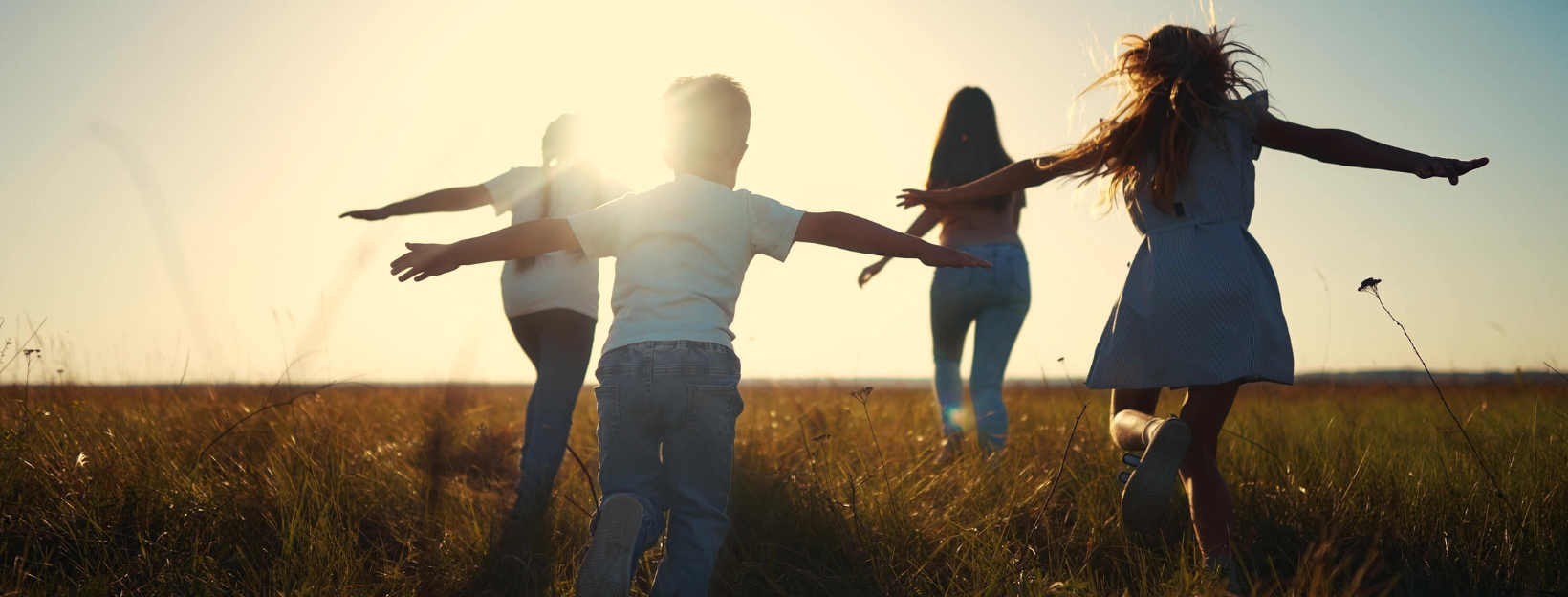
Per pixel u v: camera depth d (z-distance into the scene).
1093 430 4.42
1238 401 5.82
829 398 5.74
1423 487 2.94
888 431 4.90
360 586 2.39
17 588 2.16
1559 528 2.50
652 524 2.02
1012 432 4.80
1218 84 2.60
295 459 3.27
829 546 2.72
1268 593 2.28
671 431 2.05
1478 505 2.73
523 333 3.62
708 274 2.12
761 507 2.97
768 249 2.18
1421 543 2.65
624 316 2.11
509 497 3.40
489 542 2.71
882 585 2.44
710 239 2.14
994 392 4.32
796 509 2.91
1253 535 2.83
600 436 2.12
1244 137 2.61
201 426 3.67
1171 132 2.55
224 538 2.66
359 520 2.83
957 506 3.04
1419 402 5.25
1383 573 2.54
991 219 4.54
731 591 2.48
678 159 2.34
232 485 2.96
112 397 3.88
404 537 2.88
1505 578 2.39
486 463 3.89
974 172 4.50
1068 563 2.58
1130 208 2.79
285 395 3.91
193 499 2.78
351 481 3.14
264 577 2.44
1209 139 2.59
